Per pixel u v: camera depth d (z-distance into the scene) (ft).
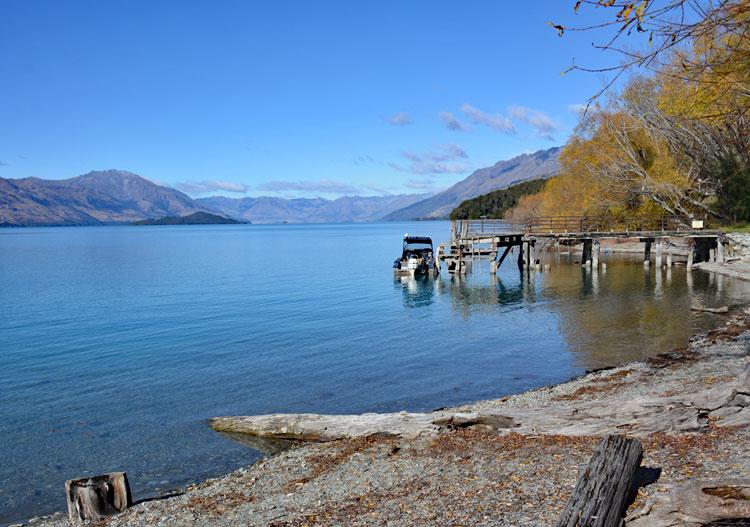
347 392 56.49
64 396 57.36
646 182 173.78
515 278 148.46
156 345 81.00
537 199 313.53
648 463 25.82
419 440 37.50
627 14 14.05
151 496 35.24
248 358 71.72
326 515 27.17
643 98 178.09
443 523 23.77
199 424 48.47
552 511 22.91
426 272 159.74
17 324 100.58
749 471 23.12
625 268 158.92
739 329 68.69
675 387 43.91
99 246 428.15
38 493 36.58
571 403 42.09
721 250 143.74
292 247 372.79
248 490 33.86
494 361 66.44
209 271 200.44
